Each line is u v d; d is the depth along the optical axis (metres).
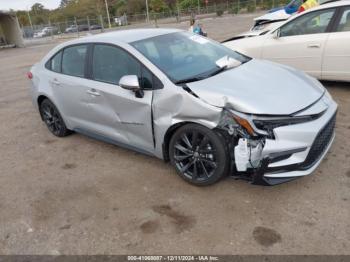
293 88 3.40
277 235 2.83
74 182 4.00
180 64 3.80
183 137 3.48
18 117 6.71
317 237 2.76
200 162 3.44
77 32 41.75
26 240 3.11
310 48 5.96
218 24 28.16
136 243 2.92
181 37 4.40
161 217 3.21
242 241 2.81
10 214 3.52
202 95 3.23
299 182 3.47
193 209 3.26
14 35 29.84
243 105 3.06
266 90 3.30
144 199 3.50
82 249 2.92
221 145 3.21
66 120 5.01
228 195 3.39
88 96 4.32
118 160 4.40
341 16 5.68
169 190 3.60
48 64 5.11
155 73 3.59
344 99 5.61
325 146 3.38
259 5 42.00
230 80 3.49
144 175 3.95
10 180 4.23
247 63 4.13
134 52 3.82
